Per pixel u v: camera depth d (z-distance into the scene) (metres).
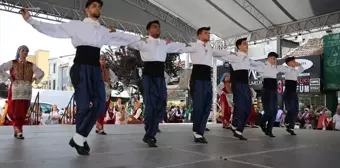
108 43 3.84
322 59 12.81
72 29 3.36
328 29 10.67
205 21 12.10
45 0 10.26
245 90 5.40
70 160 2.94
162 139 5.03
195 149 3.84
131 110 12.38
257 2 10.17
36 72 5.40
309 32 11.20
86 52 3.39
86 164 2.74
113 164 2.75
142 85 4.41
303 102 13.98
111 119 10.53
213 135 6.07
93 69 3.40
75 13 10.89
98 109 3.43
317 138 5.74
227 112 8.27
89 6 3.55
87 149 3.38
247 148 4.05
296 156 3.43
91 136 5.36
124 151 3.58
